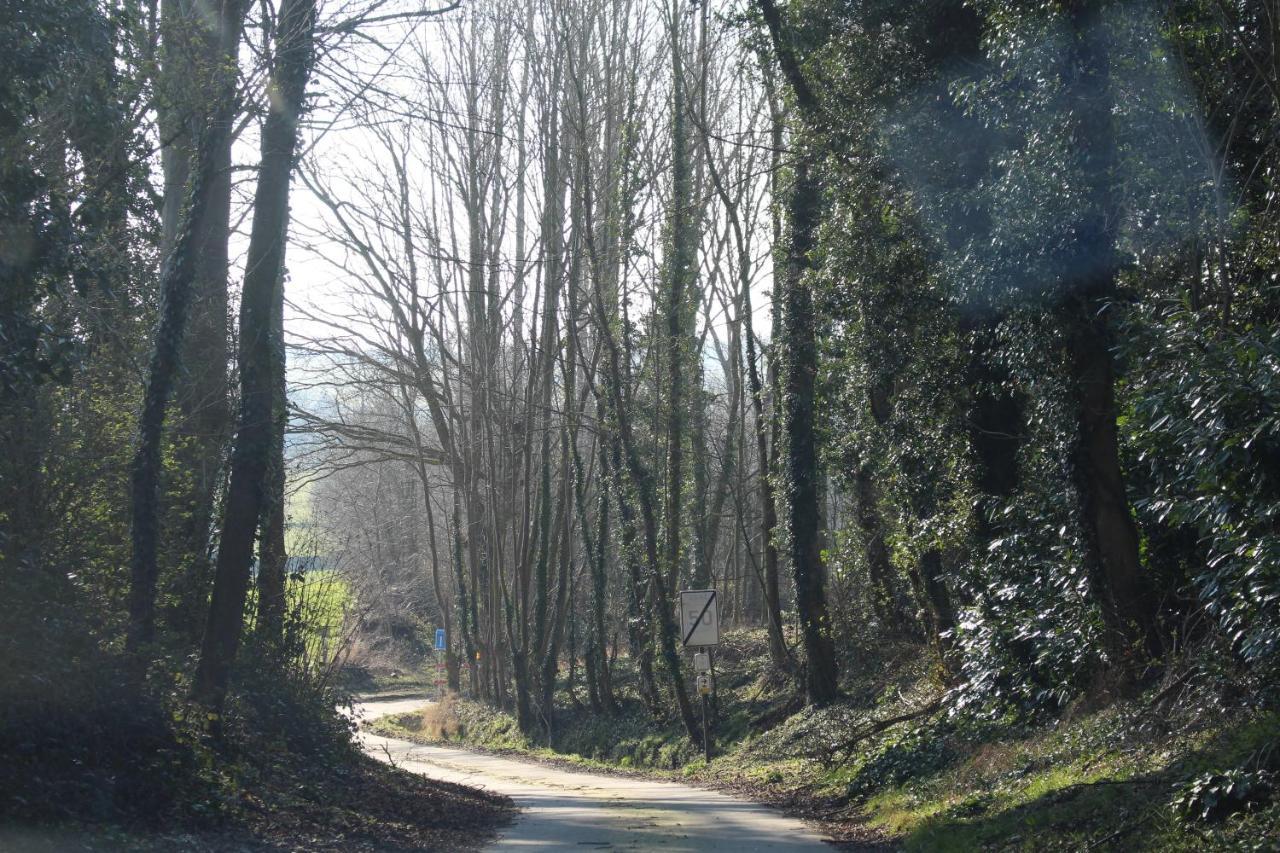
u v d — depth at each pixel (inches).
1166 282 534.0
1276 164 476.4
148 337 572.7
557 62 1397.6
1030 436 634.8
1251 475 338.0
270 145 550.6
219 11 549.3
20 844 316.2
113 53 455.8
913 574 789.9
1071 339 532.7
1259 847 289.3
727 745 1114.7
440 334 1555.1
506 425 1578.5
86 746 389.4
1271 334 353.1
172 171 684.1
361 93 560.7
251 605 666.2
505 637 1685.5
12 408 443.5
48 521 485.4
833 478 1022.4
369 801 547.5
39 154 440.8
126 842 348.5
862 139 696.4
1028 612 585.3
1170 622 518.0
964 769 596.1
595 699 1477.6
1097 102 513.0
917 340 682.2
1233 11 483.5
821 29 736.3
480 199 1505.9
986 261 569.9
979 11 589.3
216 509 644.7
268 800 470.0
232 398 641.6
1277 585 337.1
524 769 1051.9
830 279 739.4
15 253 389.7
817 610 1011.3
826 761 793.6
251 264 555.5
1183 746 416.5
